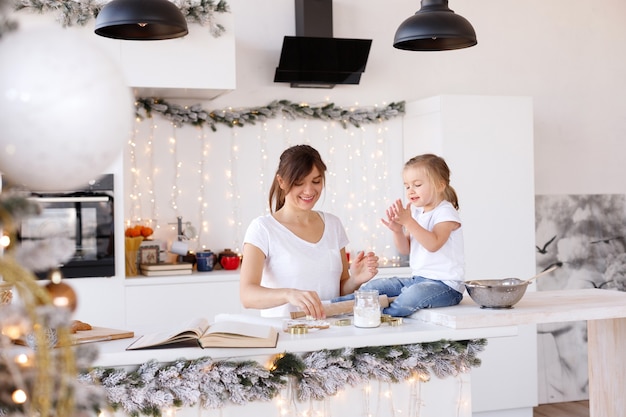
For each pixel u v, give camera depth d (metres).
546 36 5.56
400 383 2.58
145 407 2.25
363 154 5.13
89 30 4.04
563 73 5.60
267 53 4.93
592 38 5.68
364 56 4.82
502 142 4.86
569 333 5.60
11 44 1.11
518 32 5.50
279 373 2.37
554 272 5.56
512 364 4.88
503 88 5.46
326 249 3.15
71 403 1.13
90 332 2.56
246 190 4.88
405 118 5.18
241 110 4.85
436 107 4.80
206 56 4.25
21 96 1.09
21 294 1.12
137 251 4.50
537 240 5.53
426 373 2.57
